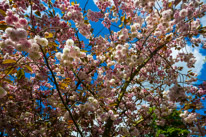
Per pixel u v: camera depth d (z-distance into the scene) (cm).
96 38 476
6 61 212
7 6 305
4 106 367
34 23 362
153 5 342
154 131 547
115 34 473
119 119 418
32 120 443
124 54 344
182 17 332
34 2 352
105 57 452
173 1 369
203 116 371
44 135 409
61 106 334
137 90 517
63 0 429
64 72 460
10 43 190
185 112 391
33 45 204
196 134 403
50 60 481
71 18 396
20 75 258
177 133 664
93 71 478
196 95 373
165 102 448
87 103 277
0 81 231
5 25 181
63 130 398
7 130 376
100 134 444
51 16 386
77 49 235
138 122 475
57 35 429
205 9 348
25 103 432
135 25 360
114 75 459
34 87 481
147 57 470
